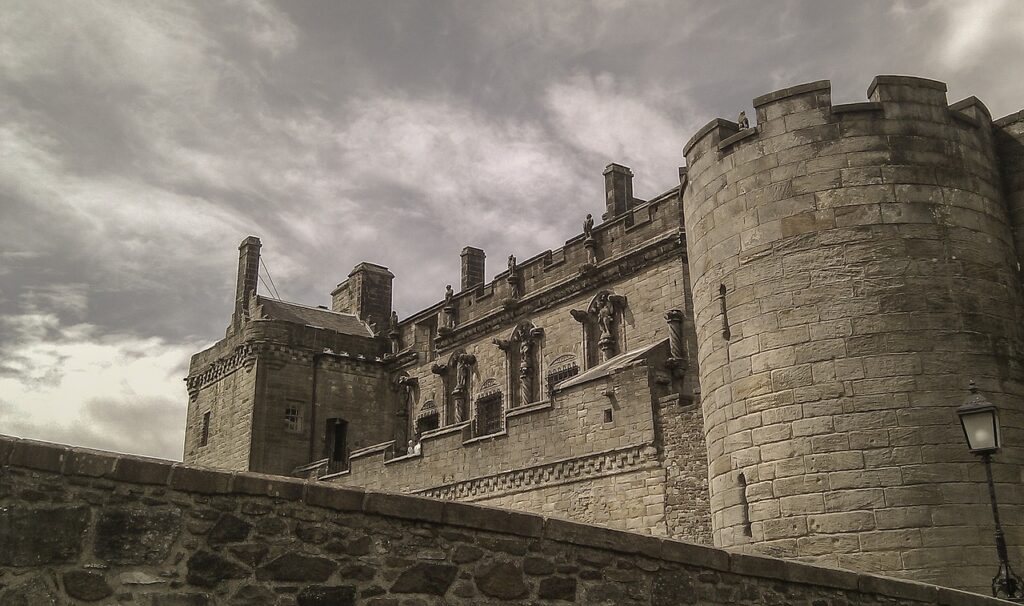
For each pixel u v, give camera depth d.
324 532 9.00
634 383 27.61
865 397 18.34
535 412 30.78
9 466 7.88
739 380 20.00
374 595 9.05
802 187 19.91
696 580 11.04
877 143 19.73
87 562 7.96
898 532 17.50
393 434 48.25
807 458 18.55
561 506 29.05
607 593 10.34
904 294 18.81
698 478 25.16
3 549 7.69
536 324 40.12
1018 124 20.89
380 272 53.69
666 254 33.91
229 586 8.46
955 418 18.08
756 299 20.02
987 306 19.17
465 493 32.88
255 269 52.09
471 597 9.51
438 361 45.81
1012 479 18.02
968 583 17.08
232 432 46.50
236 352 47.62
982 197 20.00
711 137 21.89
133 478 8.30
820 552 17.98
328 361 47.56
